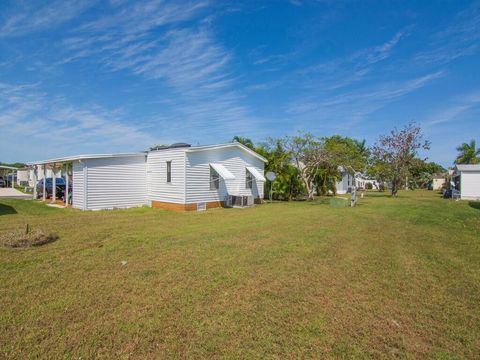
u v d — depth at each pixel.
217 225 12.31
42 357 3.48
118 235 9.89
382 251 8.27
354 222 13.47
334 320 4.42
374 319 4.46
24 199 22.88
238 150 22.03
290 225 12.45
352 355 3.61
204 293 5.27
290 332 4.08
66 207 18.53
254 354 3.60
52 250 7.89
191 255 7.56
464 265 7.05
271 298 5.12
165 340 3.86
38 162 21.84
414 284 5.84
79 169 17.98
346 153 28.42
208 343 3.80
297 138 27.09
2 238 8.49
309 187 28.00
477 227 12.33
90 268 6.51
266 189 28.39
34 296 5.07
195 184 18.69
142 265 6.74
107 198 18.38
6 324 4.17
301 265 6.89
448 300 5.15
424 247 8.79
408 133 36.06
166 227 11.67
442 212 17.80
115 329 4.08
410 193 46.53
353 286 5.70
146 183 20.38
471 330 4.20
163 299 5.01
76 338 3.86
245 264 6.89
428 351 3.71
